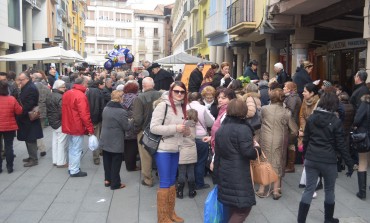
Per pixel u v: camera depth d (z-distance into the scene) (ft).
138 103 21.74
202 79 34.27
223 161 13.65
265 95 26.58
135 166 25.79
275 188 20.07
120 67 65.26
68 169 25.43
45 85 33.24
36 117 26.11
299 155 26.84
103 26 284.82
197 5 99.25
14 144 33.47
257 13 47.29
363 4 28.35
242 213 13.70
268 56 50.85
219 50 84.28
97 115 28.27
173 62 49.85
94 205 19.33
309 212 18.33
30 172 25.11
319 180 21.20
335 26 38.11
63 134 26.07
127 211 18.58
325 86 23.81
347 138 23.76
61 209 18.74
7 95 24.17
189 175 20.40
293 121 20.21
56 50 45.29
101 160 28.50
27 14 85.56
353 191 21.20
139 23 298.56
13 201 19.77
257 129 19.74
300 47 40.40
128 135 24.89
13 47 75.15
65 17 132.36
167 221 16.71
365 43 36.29
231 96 19.89
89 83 29.58
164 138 16.34
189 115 19.38
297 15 38.99
